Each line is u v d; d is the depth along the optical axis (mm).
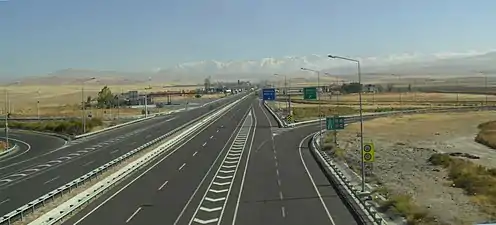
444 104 196875
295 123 124750
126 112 177625
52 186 52531
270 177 56625
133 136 101812
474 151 85750
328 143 85500
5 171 65562
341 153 73625
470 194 50906
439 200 48031
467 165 65875
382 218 37281
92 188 48625
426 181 58031
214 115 156125
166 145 83625
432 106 187750
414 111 166750
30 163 72062
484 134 103875
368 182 53406
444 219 40375
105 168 58250
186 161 69250
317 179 55062
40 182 55438
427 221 38094
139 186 51906
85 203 43844
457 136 105500
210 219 38156
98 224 37000
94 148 85562
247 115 158125
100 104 197375
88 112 176500
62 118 150500
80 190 47781
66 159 73875
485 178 56844
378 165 70000
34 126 128750
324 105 192500
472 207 44812
